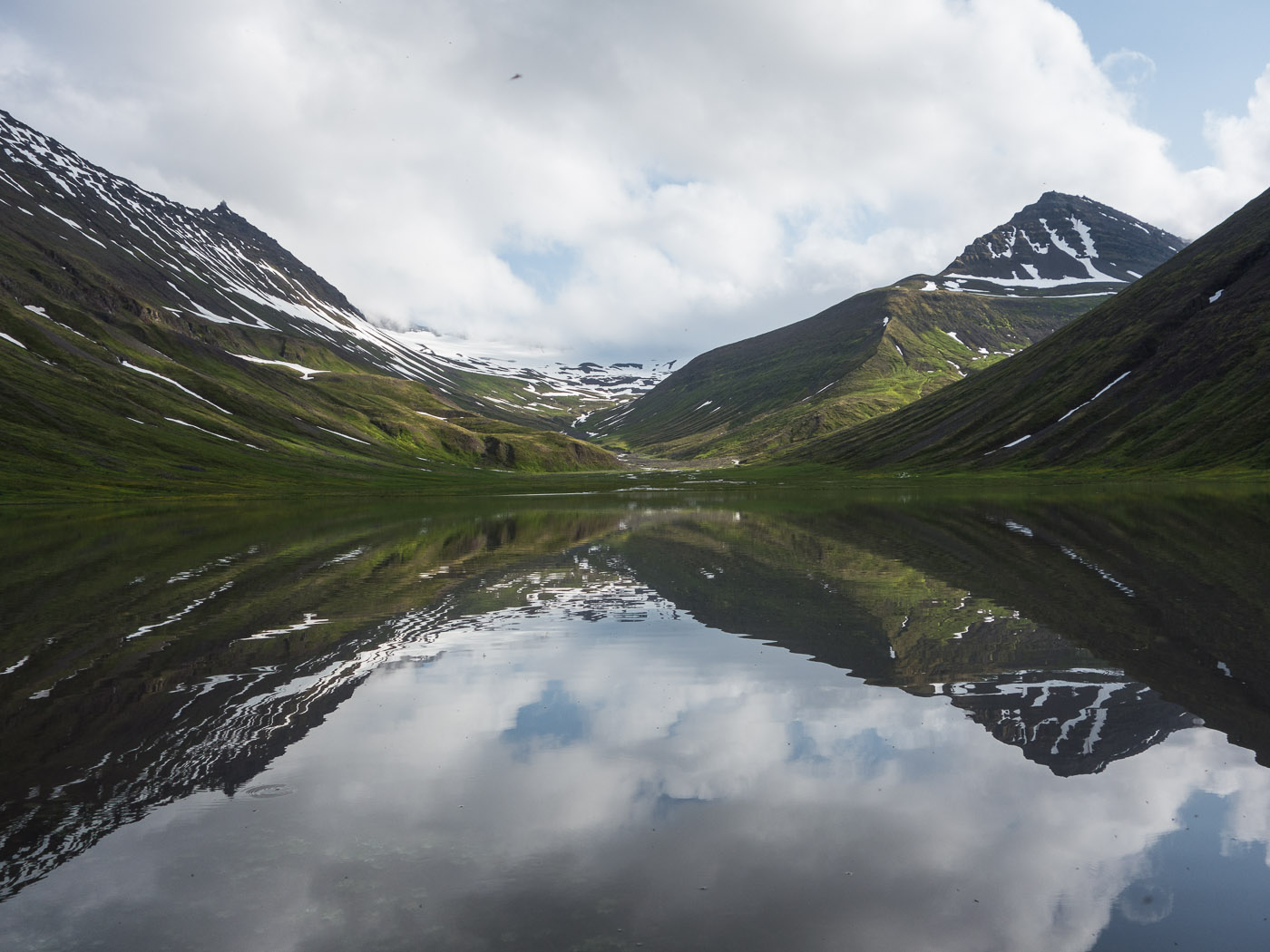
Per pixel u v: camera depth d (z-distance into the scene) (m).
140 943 8.15
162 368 174.25
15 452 106.38
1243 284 141.00
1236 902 8.77
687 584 30.77
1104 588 27.70
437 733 14.21
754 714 15.20
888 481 140.00
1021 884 9.19
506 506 93.31
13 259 192.50
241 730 14.41
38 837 10.34
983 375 190.88
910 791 11.69
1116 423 132.00
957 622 22.73
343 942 8.16
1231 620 22.12
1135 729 13.92
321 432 186.88
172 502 95.00
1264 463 100.75
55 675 17.97
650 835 10.43
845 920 8.50
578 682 17.47
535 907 8.81
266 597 28.33
